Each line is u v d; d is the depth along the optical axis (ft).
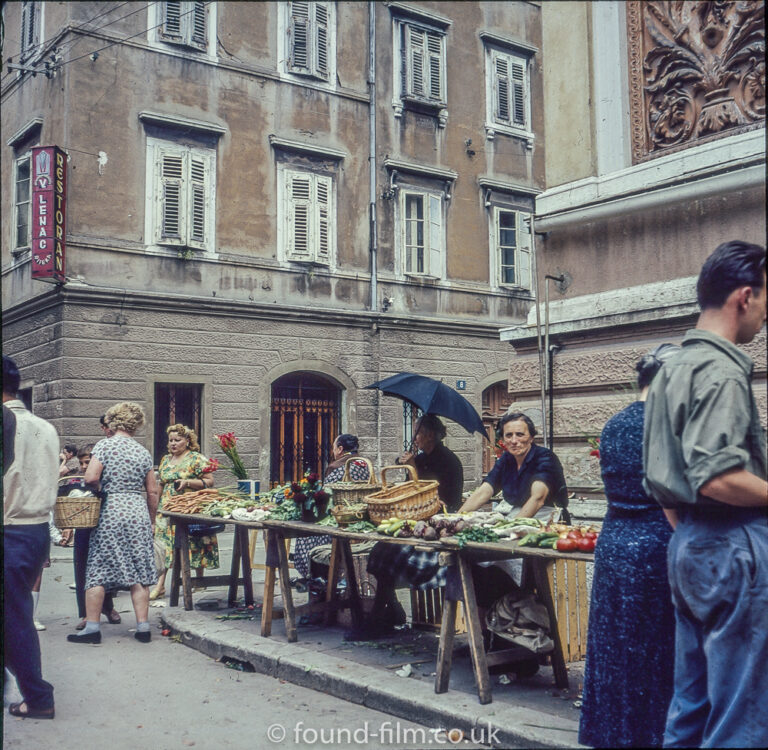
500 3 58.29
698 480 8.42
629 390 16.92
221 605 21.99
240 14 47.85
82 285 41.73
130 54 44.21
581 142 18.62
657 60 17.51
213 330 45.73
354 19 52.26
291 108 49.44
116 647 18.31
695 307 15.65
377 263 52.34
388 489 15.65
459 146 55.83
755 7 15.66
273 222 48.55
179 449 23.58
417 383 21.01
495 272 56.90
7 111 48.03
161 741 12.31
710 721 8.70
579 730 10.41
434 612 18.62
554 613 14.03
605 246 17.98
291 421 49.57
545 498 15.28
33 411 44.04
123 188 43.78
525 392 19.22
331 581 19.26
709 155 16.08
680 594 8.96
